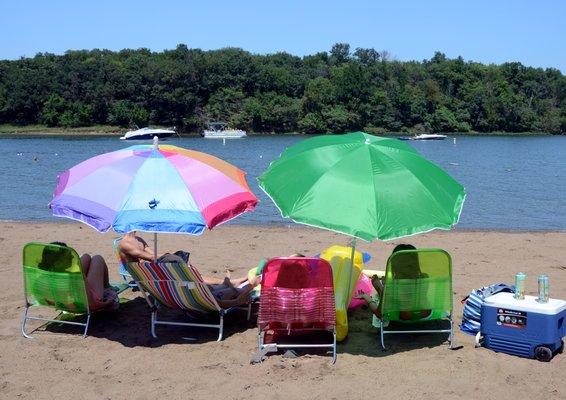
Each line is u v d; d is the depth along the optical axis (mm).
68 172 5941
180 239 11445
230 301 6129
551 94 110062
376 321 6121
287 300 5465
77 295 5883
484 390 4930
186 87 94625
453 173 32531
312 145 5855
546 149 61594
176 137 86062
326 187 5172
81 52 114688
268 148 59125
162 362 5469
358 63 103812
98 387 4969
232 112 94375
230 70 98688
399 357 5590
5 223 13797
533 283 8312
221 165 6121
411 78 102688
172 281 5719
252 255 10062
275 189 5457
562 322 5633
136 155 5816
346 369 5324
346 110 89688
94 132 91500
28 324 6430
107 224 5195
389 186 5184
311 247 10852
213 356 5602
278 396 4820
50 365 5391
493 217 16766
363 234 4895
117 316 6703
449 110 97125
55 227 13023
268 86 100125
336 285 6020
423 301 5664
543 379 5109
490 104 98812
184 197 5383
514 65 111438
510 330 5582
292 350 5707
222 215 5402
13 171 29828
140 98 93188
